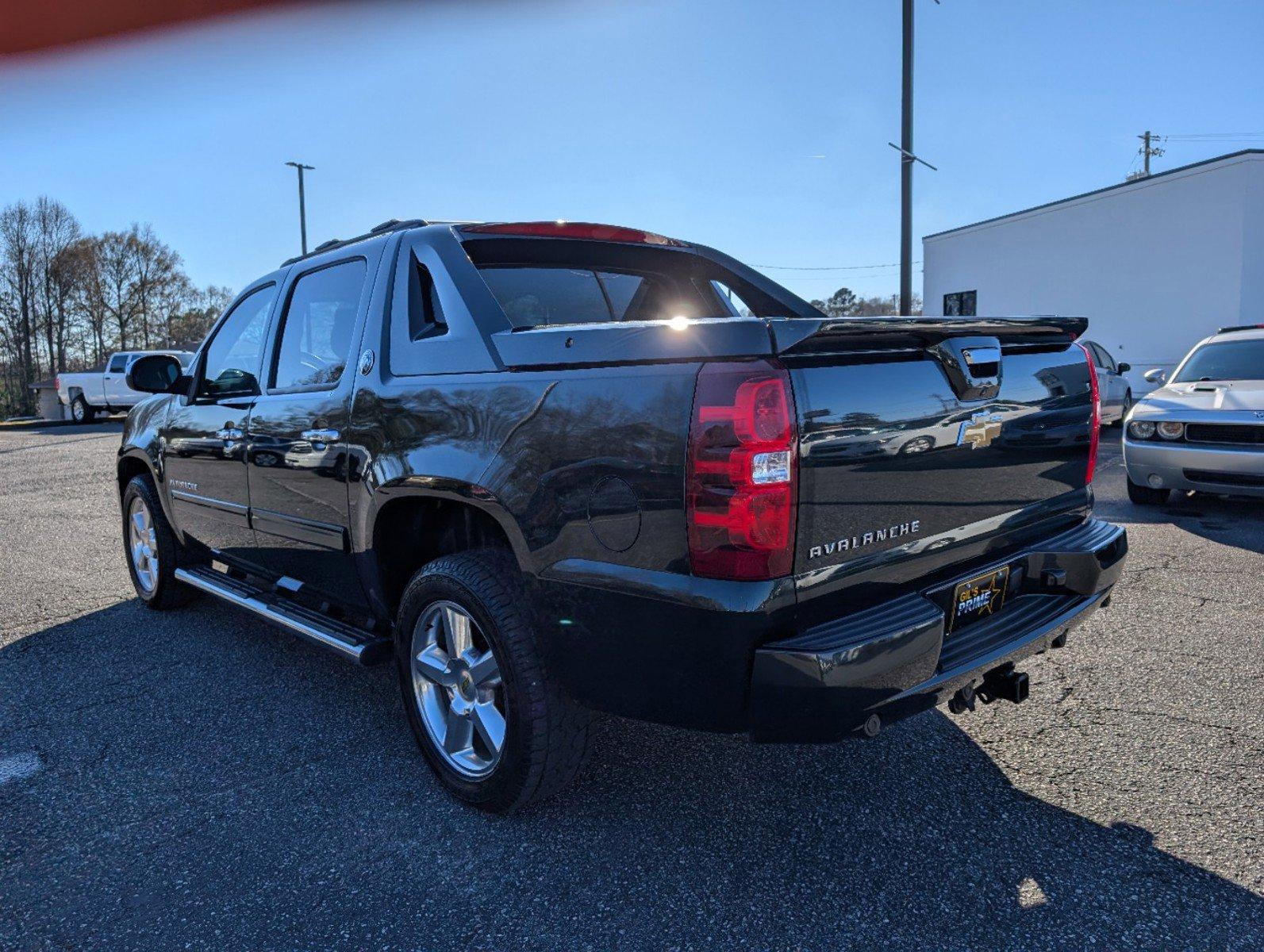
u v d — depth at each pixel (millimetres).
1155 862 2293
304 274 3498
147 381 3977
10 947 2037
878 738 3062
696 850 2398
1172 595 4637
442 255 2820
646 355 2080
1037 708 3275
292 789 2781
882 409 2109
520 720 2375
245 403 3600
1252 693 3355
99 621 4641
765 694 1945
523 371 2377
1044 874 2254
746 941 2020
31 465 13633
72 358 50906
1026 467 2604
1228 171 14609
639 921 2100
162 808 2672
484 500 2391
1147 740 2988
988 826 2488
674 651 2029
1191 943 1980
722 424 1891
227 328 4012
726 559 1906
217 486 3865
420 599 2682
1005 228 19266
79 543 6934
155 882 2289
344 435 2945
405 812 2641
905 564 2223
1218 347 7742
